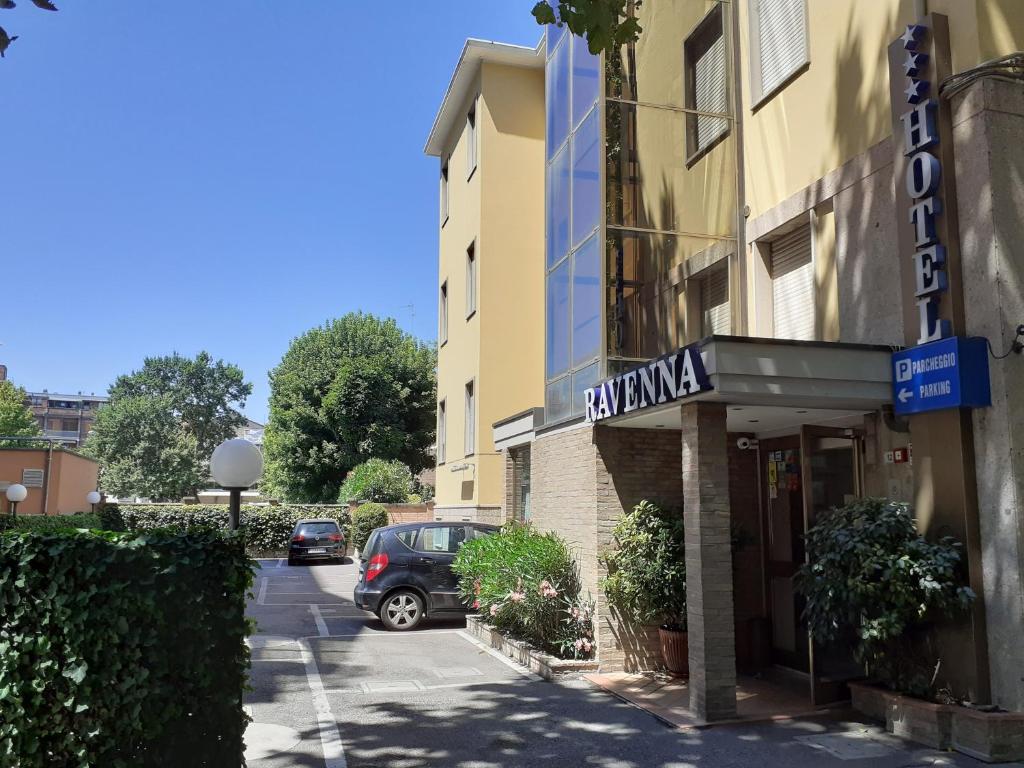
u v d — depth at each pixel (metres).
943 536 6.53
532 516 11.34
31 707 4.11
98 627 4.22
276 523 33.72
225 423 73.94
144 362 72.56
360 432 39.03
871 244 7.71
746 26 9.96
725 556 7.16
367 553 12.88
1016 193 6.43
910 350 6.85
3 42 4.13
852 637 7.31
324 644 11.19
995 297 6.29
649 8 10.30
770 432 9.27
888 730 6.68
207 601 4.67
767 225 9.34
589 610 9.10
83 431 118.44
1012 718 5.89
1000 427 6.21
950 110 6.77
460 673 9.18
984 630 6.25
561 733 6.75
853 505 7.04
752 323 9.48
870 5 7.88
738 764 5.93
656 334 9.59
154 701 4.35
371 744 6.48
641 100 10.06
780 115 9.20
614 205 9.69
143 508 33.84
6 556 4.18
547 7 6.36
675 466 9.24
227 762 4.76
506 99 18.52
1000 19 6.61
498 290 17.92
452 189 21.20
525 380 17.80
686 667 8.51
